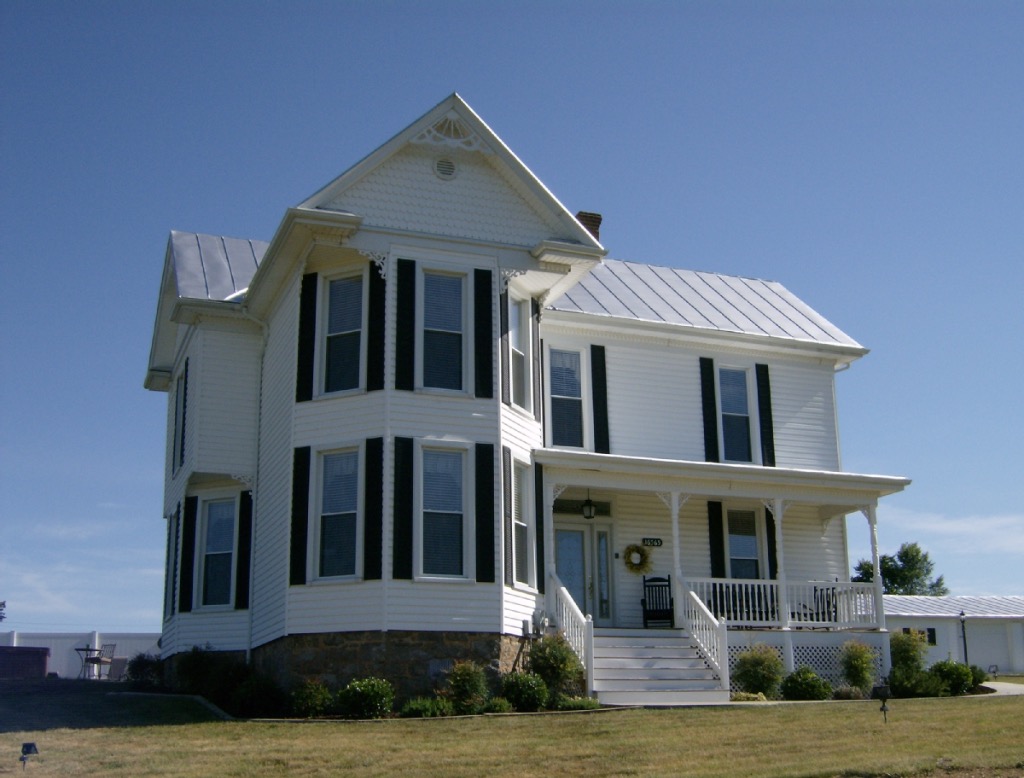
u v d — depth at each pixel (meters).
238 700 17.73
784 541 24.41
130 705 18.45
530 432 20.41
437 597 17.97
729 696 19.20
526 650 19.05
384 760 13.09
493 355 19.31
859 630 22.53
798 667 21.66
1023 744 13.75
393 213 19.23
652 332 23.83
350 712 16.62
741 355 24.95
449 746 13.96
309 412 19.03
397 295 18.92
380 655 17.47
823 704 18.16
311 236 18.80
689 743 14.09
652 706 17.70
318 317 19.42
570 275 20.61
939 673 22.16
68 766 12.77
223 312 22.05
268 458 20.84
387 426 18.30
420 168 19.66
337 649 17.75
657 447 23.45
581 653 19.12
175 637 22.17
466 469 18.72
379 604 17.62
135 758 13.23
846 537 25.02
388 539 17.86
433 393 18.73
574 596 22.55
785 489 22.88
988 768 12.23
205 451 21.56
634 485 21.61
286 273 20.28
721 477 22.12
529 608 19.39
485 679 17.66
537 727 15.35
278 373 20.66
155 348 26.56
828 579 24.55
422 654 17.67
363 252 18.89
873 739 14.33
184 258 23.53
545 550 20.39
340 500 18.55
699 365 24.42
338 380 19.09
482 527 18.50
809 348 25.23
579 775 12.33
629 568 22.92
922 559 54.62
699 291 26.81
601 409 23.11
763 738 14.40
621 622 22.56
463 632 17.97
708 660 20.06
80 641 33.53
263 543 20.69
